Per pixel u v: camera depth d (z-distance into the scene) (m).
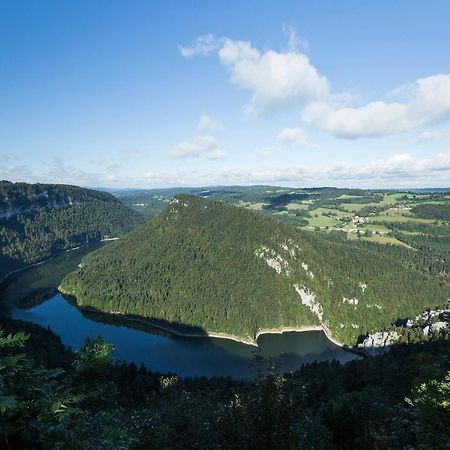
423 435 25.58
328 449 33.44
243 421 23.06
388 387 68.81
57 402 11.65
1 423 10.30
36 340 141.38
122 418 28.00
